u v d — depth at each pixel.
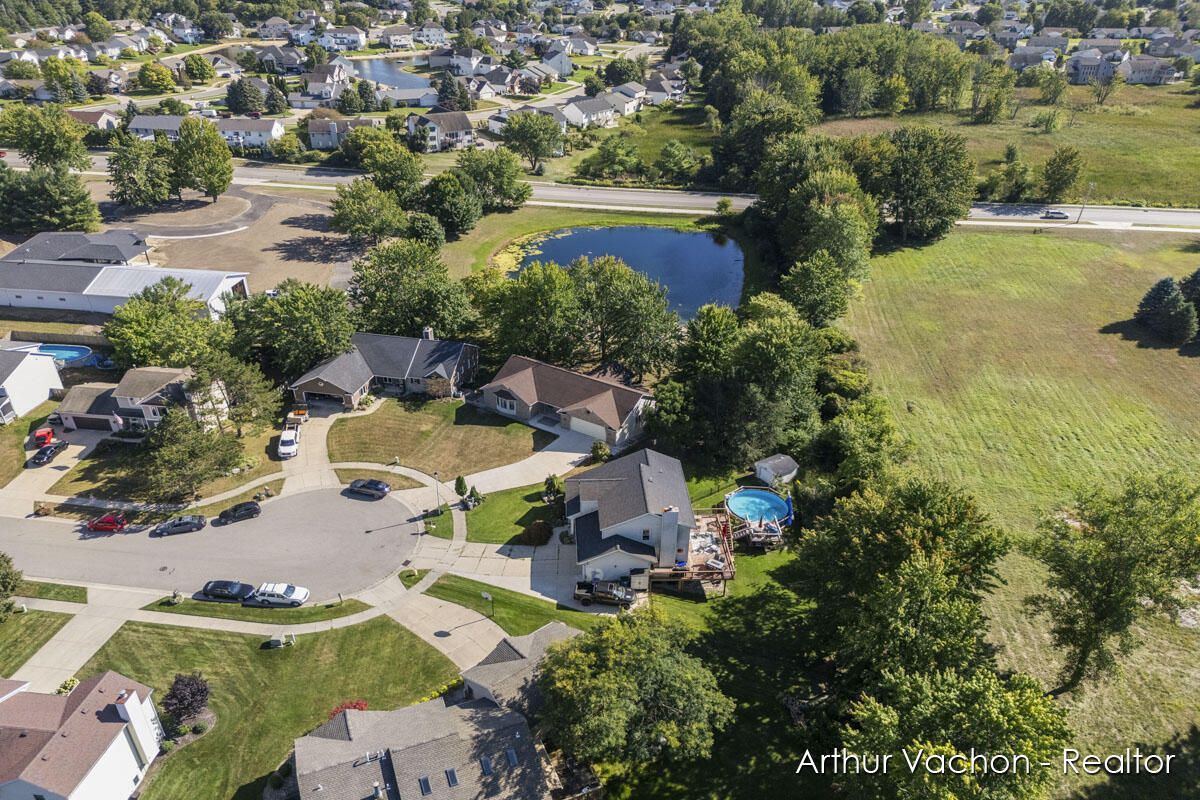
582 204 144.88
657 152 176.50
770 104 157.50
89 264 98.31
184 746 43.59
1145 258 112.69
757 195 150.25
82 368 84.19
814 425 72.69
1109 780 42.28
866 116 184.88
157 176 130.12
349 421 76.50
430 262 91.00
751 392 69.38
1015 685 36.19
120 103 195.25
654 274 118.44
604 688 39.12
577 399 75.25
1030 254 116.38
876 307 102.50
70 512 63.19
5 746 37.62
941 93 190.75
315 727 44.44
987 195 141.25
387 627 51.84
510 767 38.41
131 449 71.56
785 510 64.62
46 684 47.09
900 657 40.41
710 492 67.81
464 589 55.41
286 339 78.25
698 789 41.88
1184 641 51.19
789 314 77.81
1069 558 43.28
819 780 42.09
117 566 57.31
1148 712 46.31
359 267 91.81
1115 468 69.94
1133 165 145.62
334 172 156.50
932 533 44.59
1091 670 46.16
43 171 116.94
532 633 48.47
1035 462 71.12
